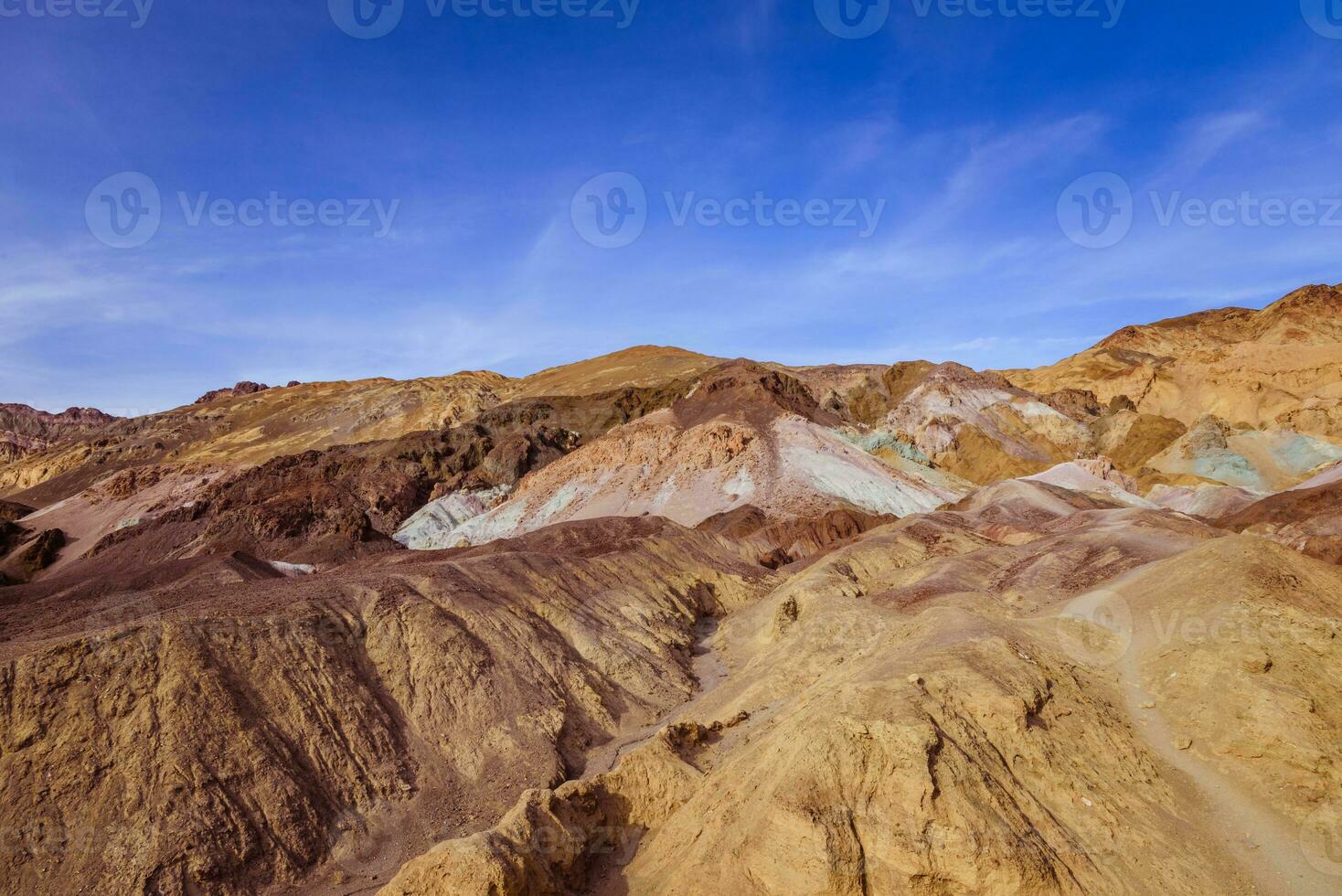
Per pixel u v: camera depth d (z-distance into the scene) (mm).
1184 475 109625
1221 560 27688
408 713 32625
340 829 26828
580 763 33000
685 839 22812
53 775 24109
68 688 26203
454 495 121500
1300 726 21016
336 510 108438
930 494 101000
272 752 27281
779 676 35719
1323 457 103625
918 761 19953
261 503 107312
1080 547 41688
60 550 116375
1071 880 18531
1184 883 18547
